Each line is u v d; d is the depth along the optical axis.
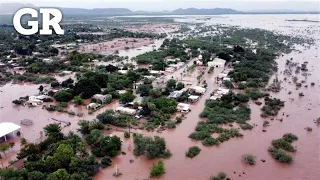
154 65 164.62
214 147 81.88
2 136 83.25
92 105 109.12
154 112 100.00
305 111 106.81
